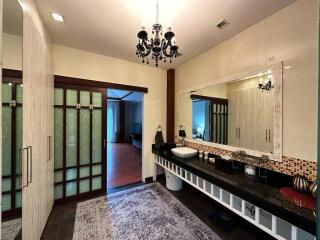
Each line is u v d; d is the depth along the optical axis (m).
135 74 3.26
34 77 1.56
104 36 2.27
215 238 1.82
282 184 1.59
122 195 2.82
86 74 2.74
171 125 3.60
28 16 1.41
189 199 2.68
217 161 2.11
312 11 1.43
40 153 1.75
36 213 1.63
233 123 2.23
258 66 1.88
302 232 1.19
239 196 1.50
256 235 1.87
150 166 3.49
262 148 1.85
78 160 2.72
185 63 3.22
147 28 2.00
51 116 2.30
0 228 0.94
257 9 1.67
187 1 1.58
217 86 2.48
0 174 0.93
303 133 1.49
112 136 9.46
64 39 2.36
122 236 1.84
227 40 2.29
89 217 2.19
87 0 1.58
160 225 2.03
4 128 1.72
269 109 1.78
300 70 1.51
